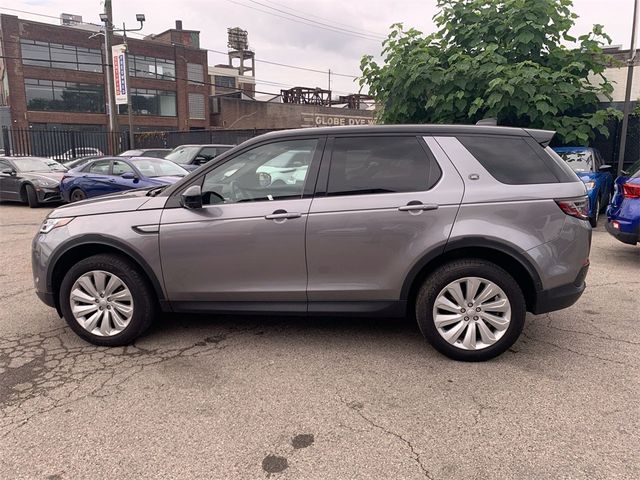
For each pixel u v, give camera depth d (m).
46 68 43.19
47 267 4.25
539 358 3.99
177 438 2.94
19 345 4.31
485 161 3.94
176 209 4.11
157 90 50.00
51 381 3.65
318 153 4.04
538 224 3.80
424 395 3.42
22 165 14.78
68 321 4.28
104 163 12.48
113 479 2.59
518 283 4.04
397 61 11.80
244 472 2.63
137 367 3.87
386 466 2.67
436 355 4.06
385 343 4.31
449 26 12.04
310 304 4.04
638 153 13.00
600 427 3.02
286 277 4.01
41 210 13.65
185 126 52.12
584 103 11.62
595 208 9.95
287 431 3.00
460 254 3.94
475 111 10.83
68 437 2.96
